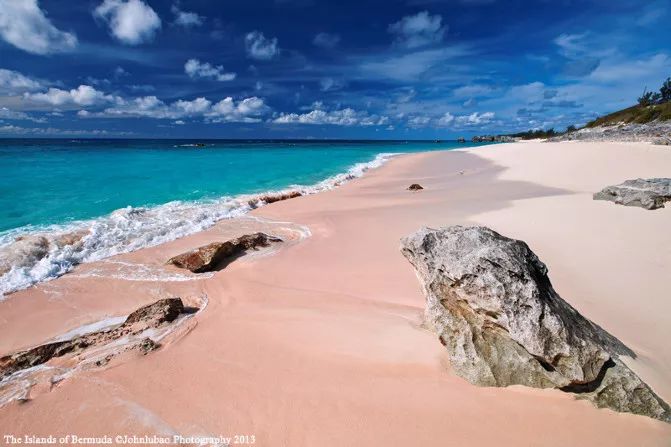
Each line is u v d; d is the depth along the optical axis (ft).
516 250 17.04
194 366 18.78
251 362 18.94
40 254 34.99
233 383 17.38
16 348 22.38
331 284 28.96
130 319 23.77
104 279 31.35
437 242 18.33
